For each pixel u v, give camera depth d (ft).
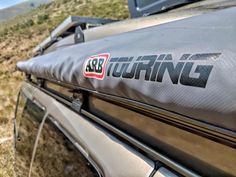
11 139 21.30
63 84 5.29
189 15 3.78
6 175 14.93
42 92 7.27
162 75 2.35
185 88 2.12
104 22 7.50
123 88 2.89
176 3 5.35
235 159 2.23
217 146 2.36
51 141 5.44
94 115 4.26
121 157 3.16
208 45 2.11
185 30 2.64
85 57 3.79
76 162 4.16
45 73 5.37
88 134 3.99
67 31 8.16
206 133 2.36
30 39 65.98
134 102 3.00
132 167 2.94
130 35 3.64
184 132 2.69
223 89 1.84
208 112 1.95
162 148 2.95
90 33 5.60
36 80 8.89
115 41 3.67
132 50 2.92
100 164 3.38
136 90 2.67
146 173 2.77
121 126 3.67
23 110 9.34
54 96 6.08
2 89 39.73
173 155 2.81
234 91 1.77
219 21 2.42
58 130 5.15
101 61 3.31
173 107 2.29
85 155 3.86
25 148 7.65
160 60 2.43
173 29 2.85
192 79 2.06
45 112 6.23
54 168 5.04
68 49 5.02
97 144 3.66
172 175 2.62
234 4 3.54
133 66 2.72
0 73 49.62
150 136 3.14
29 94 8.77
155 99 2.44
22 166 7.66
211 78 1.93
